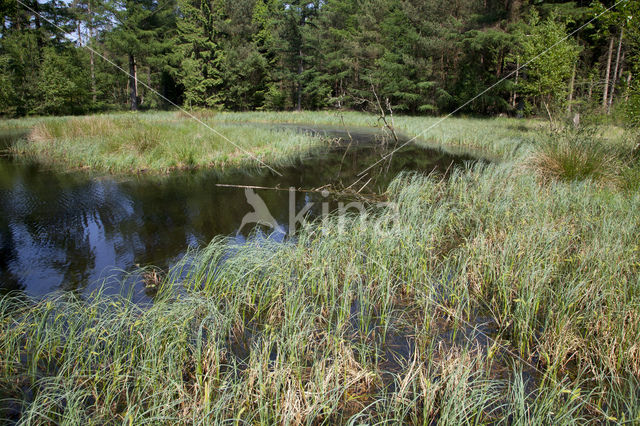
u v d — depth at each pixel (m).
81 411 2.47
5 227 6.09
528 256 4.20
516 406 2.42
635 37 8.34
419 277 4.24
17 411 2.59
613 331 3.10
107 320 3.22
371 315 3.74
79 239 5.65
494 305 3.87
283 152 12.95
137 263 4.86
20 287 4.22
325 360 2.93
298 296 3.70
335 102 35.34
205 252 4.54
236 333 3.43
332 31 32.91
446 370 2.80
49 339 3.06
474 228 5.63
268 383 2.68
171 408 2.49
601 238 4.53
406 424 2.54
